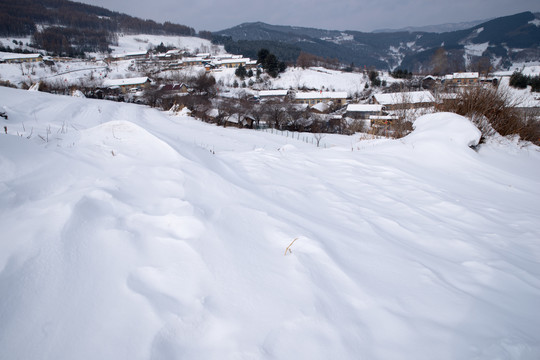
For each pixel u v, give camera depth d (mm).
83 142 3904
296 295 1707
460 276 2170
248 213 2600
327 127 33000
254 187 3500
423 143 6051
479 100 7445
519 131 7445
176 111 31234
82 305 1472
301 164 4988
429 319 1668
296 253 2119
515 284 2100
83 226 1987
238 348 1339
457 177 4973
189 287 1668
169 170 3168
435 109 8375
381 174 4758
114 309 1467
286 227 2473
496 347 1432
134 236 2021
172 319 1447
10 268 1564
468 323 1651
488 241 2793
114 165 3289
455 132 6145
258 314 1543
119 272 1706
